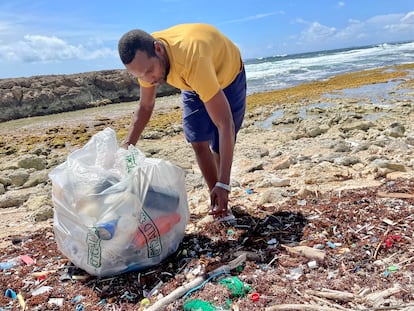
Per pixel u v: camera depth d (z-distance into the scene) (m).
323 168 3.28
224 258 1.81
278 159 4.03
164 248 1.82
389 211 2.10
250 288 1.55
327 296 1.46
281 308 1.40
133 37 1.65
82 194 1.71
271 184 3.07
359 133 5.25
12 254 2.18
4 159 6.03
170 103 11.97
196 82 1.70
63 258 2.03
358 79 12.70
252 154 4.48
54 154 6.10
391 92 9.28
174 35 1.77
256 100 10.19
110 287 1.71
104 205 1.68
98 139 1.89
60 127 9.44
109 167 1.84
